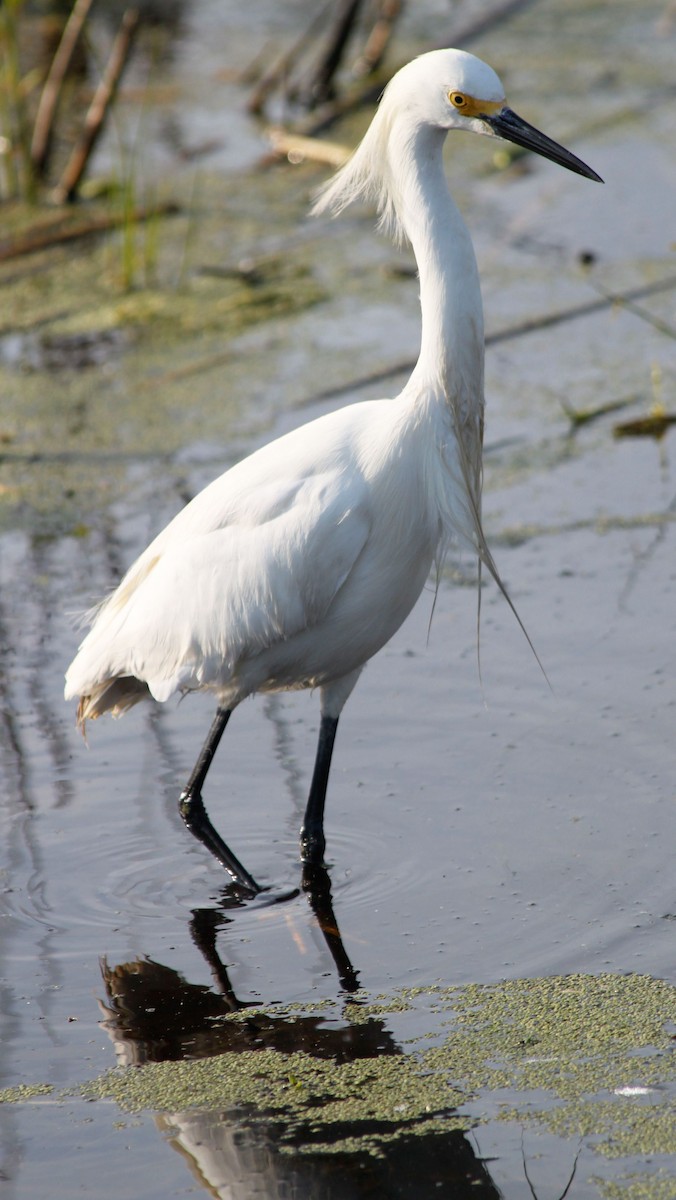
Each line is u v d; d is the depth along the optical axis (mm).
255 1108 6719
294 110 22641
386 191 8430
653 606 11117
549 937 7809
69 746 10102
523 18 26312
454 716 9984
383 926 8062
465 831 8797
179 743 10164
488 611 11273
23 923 8297
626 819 8695
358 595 8203
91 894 8570
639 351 15516
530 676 10336
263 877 8664
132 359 16156
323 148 20328
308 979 7684
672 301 16312
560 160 7859
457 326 7996
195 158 21172
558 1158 6266
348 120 21609
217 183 20391
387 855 8695
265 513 8227
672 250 17562
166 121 22438
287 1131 6551
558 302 16562
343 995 7523
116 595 9250
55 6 26984
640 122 21125
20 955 8008
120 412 15031
